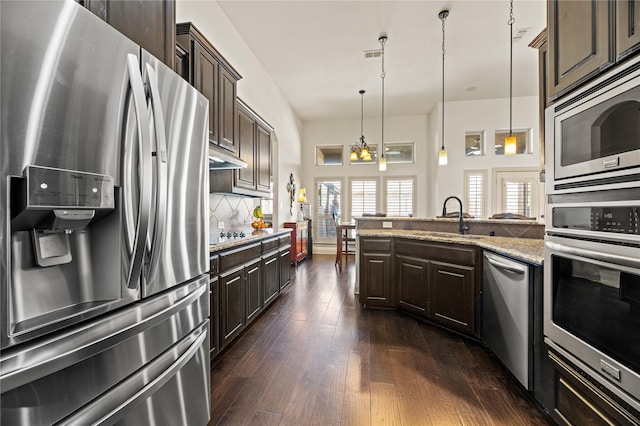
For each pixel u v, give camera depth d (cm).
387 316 298
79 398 78
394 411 158
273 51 423
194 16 279
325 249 742
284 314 304
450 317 253
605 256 108
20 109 66
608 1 108
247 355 218
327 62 457
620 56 102
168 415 112
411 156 711
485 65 473
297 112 682
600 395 114
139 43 119
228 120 261
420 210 693
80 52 78
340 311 313
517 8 339
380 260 312
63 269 81
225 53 342
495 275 203
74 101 77
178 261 118
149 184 91
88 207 79
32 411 68
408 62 460
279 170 545
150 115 100
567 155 131
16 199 66
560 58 136
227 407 161
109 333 85
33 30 68
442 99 610
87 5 96
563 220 133
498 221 287
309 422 150
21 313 70
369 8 336
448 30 379
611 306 109
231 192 296
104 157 85
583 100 121
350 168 728
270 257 316
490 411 158
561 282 136
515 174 612
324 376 191
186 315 123
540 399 155
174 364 112
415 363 208
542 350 154
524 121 604
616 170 105
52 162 72
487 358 215
